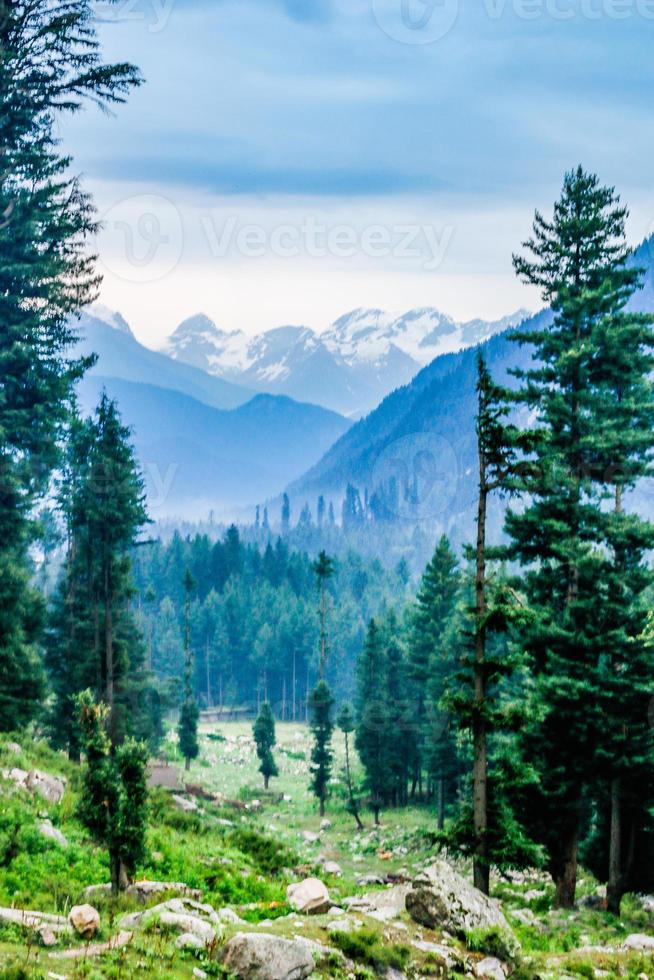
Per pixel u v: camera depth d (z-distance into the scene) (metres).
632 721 30.44
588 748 30.12
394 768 79.88
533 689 31.59
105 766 20.92
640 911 29.41
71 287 44.22
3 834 23.48
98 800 20.62
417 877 19.50
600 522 32.56
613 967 20.19
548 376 33.72
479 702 22.41
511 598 22.77
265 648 158.50
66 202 44.22
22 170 43.78
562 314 34.56
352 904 20.41
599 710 29.44
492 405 22.97
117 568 52.03
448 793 70.25
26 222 42.59
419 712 80.62
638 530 32.25
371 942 17.03
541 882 38.75
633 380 33.94
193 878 24.62
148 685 58.81
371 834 67.12
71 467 50.97
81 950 15.21
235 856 30.67
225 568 193.88
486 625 22.61
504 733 33.53
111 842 20.34
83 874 22.81
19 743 38.22
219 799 74.38
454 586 78.00
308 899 20.94
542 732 30.25
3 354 40.69
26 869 22.06
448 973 16.92
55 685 51.12
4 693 40.22
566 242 34.62
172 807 37.84
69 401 46.03
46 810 27.36
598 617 31.22
